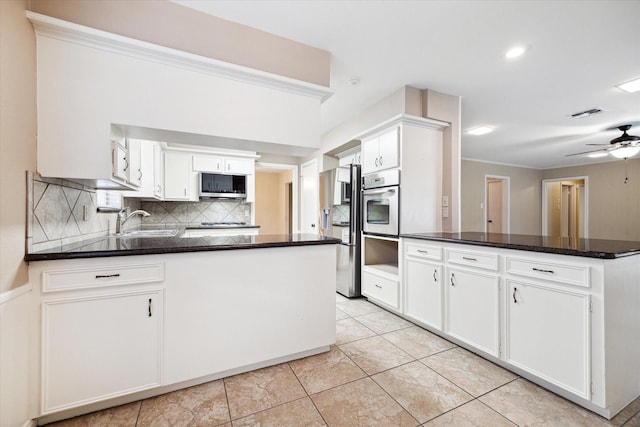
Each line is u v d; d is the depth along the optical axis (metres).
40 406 1.34
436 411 1.48
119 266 1.48
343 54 2.28
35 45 1.41
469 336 2.10
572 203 7.84
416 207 2.89
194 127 1.74
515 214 6.97
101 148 1.53
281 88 2.02
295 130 2.06
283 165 5.38
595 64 2.41
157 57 1.64
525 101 3.18
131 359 1.51
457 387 1.69
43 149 1.43
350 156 4.28
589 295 1.45
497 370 1.87
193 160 4.28
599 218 6.39
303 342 2.01
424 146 2.94
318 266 2.07
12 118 1.23
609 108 3.37
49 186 1.54
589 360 1.45
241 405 1.53
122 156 1.87
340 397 1.59
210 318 1.71
